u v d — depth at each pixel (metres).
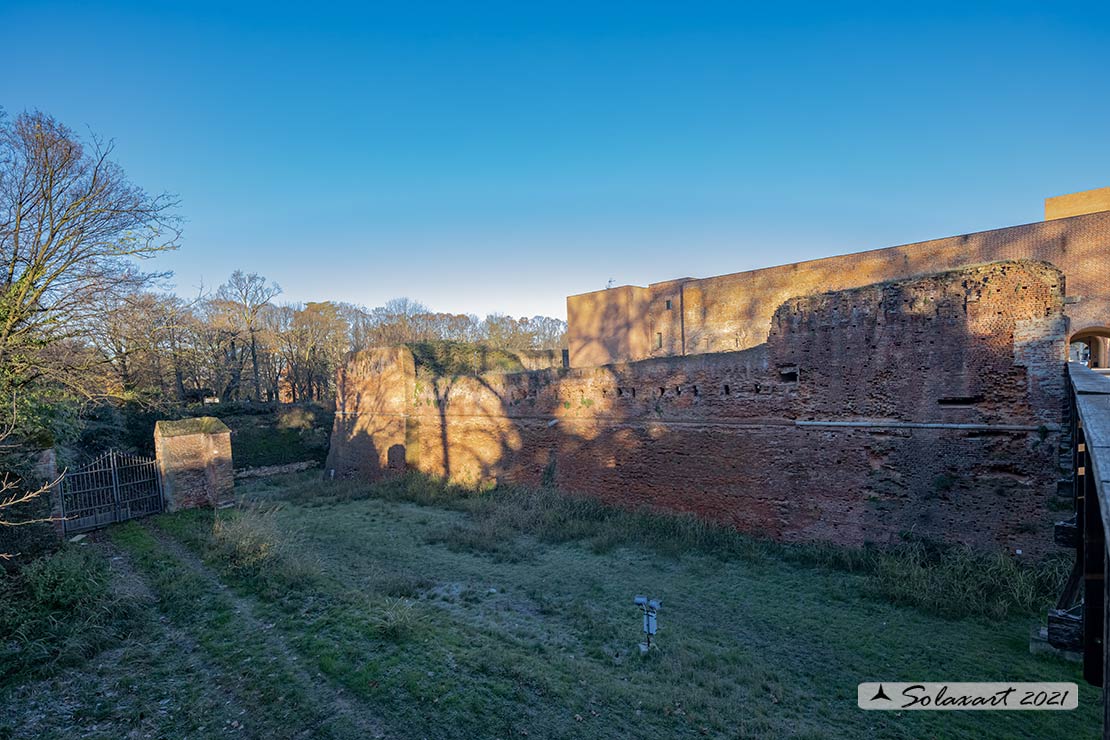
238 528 13.01
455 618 9.34
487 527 15.32
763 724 6.23
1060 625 6.41
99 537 14.02
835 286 28.45
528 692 6.66
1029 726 6.31
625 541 13.96
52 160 11.08
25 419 11.16
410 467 24.61
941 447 11.34
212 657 7.78
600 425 17.89
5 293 10.84
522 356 31.59
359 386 28.11
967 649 8.05
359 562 12.66
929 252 25.31
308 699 6.53
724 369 14.72
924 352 11.60
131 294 12.46
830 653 8.14
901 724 6.40
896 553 11.52
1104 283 20.83
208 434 17.42
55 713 6.41
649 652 8.07
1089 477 4.32
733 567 12.06
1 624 8.03
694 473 15.33
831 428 12.77
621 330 36.97
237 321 38.72
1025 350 10.48
